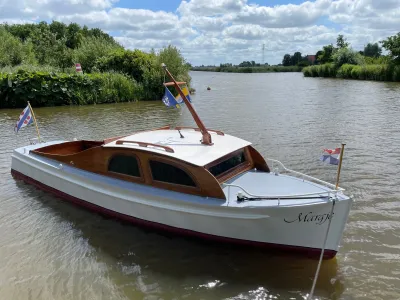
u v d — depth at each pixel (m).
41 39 48.28
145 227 7.88
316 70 73.44
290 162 11.87
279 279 6.27
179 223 7.24
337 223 6.31
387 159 11.95
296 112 22.23
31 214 8.75
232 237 6.84
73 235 7.81
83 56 39.66
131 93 32.34
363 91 35.16
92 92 30.72
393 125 17.20
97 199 8.47
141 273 6.52
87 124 20.31
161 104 29.58
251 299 5.82
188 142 8.20
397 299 5.68
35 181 10.21
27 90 28.03
